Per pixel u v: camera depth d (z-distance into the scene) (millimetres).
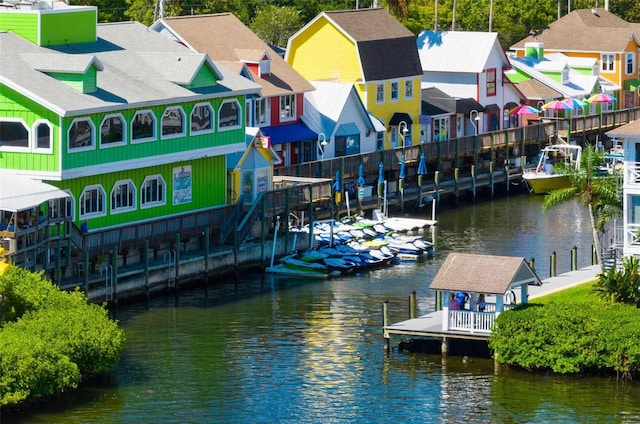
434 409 139500
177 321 168375
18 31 184375
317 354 155625
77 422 134875
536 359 146750
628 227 168750
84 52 188125
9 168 173250
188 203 191375
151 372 149250
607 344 145000
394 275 193250
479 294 152250
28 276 152125
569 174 179625
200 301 178000
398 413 138625
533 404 140375
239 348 157875
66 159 171750
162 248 185750
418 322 156375
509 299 159000
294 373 149250
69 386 141000
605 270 164500
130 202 183250
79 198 176250
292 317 170625
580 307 150125
